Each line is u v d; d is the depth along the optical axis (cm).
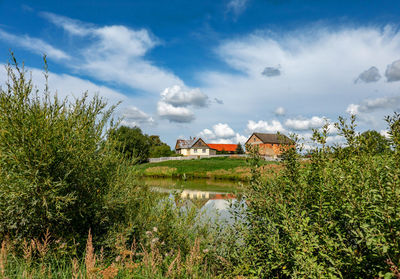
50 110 455
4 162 402
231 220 597
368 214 298
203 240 498
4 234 422
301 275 315
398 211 264
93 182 488
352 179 339
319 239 334
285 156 416
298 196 366
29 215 401
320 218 343
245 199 446
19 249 417
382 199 281
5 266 358
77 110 503
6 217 418
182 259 465
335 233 331
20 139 404
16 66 424
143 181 701
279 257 341
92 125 522
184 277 398
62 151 433
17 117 410
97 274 350
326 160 400
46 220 435
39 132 418
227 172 3916
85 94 517
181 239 519
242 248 406
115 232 480
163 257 477
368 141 388
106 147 539
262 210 410
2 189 388
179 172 4131
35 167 409
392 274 240
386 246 247
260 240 382
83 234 497
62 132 440
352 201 302
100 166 512
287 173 407
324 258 323
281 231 392
